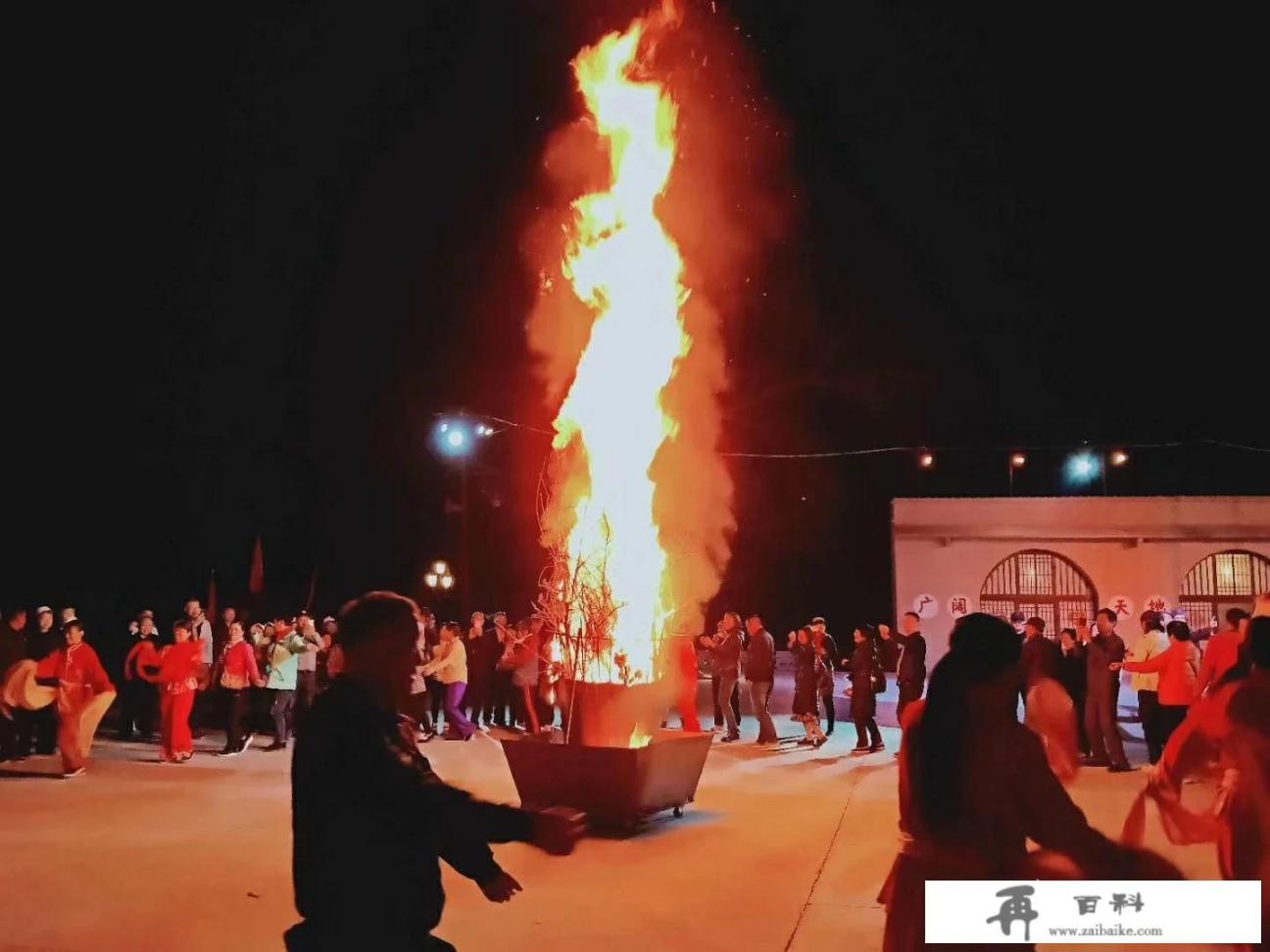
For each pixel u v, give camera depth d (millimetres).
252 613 23312
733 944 5551
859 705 13180
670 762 8492
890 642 19344
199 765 12008
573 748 8242
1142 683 11727
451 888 6637
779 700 20891
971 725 2979
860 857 7430
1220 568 25078
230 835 8195
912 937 3010
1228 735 3906
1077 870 2992
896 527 25547
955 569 25250
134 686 14461
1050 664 12047
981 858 2936
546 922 5938
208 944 5582
